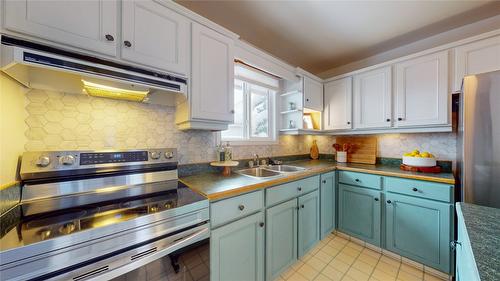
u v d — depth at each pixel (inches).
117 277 29.5
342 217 84.6
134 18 41.5
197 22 52.3
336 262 68.7
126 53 40.1
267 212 54.9
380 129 83.7
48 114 41.4
